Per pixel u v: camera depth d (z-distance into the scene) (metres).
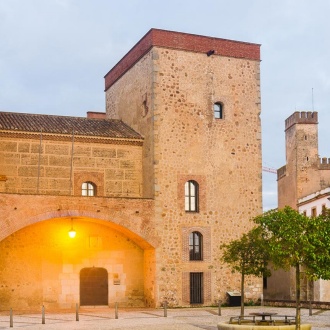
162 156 43.50
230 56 46.34
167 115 44.00
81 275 42.75
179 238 43.25
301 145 78.94
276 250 27.06
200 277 43.62
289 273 58.69
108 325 31.73
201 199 44.22
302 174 78.38
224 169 45.19
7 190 41.75
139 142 45.22
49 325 31.86
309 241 26.97
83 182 43.75
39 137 42.81
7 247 41.03
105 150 44.50
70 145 43.62
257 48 47.28
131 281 43.84
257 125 46.59
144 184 44.78
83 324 32.31
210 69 45.62
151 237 42.41
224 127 45.56
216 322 33.28
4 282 40.69
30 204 39.53
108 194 44.19
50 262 42.00
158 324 32.22
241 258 34.75
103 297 43.12
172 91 44.31
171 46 44.59
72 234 40.84
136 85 46.91
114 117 51.62
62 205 40.31
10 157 42.09
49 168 42.91
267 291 62.91
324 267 26.98
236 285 44.34
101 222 42.44
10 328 30.55
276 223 27.61
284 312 38.44
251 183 45.84
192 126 44.59
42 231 42.03
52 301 41.78
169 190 43.41
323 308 40.91
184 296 42.84
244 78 46.62
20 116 45.78
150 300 42.94
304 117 79.31
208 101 45.31
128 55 48.72
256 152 46.31
